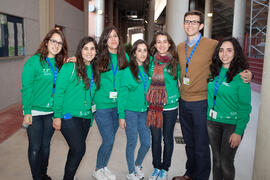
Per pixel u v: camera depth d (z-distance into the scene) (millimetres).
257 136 1648
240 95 1821
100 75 2246
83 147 2113
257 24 14445
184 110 2303
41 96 2080
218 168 2076
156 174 2453
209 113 2033
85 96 2061
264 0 11891
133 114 2334
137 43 2211
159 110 2283
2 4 4785
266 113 1538
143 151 2461
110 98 2320
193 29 2154
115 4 26422
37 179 2178
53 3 7312
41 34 6828
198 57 2145
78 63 2016
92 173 2648
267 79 1525
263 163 1562
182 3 5137
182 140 3646
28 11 6016
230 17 20406
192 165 2420
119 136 3814
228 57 1840
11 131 3920
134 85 2260
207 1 17500
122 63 2297
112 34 2223
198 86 2166
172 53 2299
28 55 6137
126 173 2660
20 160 2918
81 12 11203
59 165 2807
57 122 1990
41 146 2217
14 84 5609
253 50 12578
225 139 1959
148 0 23828
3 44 4941
